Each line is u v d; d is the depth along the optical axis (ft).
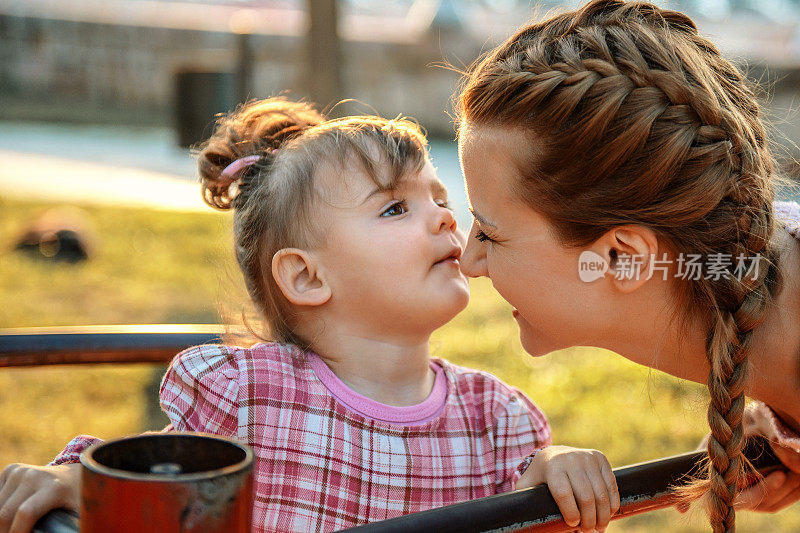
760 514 9.96
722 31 58.18
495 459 4.63
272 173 4.74
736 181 3.67
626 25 3.88
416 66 53.83
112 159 37.19
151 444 2.42
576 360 14.62
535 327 4.18
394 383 4.52
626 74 3.68
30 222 23.09
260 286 4.81
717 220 3.66
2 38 56.39
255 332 5.03
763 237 3.67
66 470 3.52
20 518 3.30
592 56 3.78
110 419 11.73
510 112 3.85
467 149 4.08
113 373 13.51
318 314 4.55
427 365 4.65
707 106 3.64
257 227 4.74
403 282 4.37
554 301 3.97
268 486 4.20
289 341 4.65
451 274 4.50
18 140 42.22
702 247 3.67
